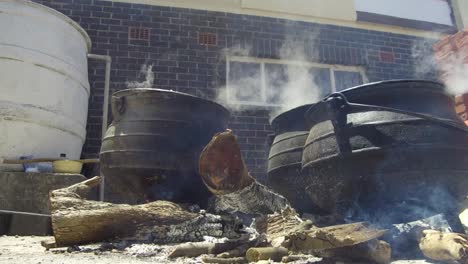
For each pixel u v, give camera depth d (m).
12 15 4.40
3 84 4.18
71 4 5.70
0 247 2.52
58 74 4.55
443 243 2.02
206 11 6.12
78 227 2.43
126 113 3.40
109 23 5.75
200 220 2.69
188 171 3.26
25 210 3.87
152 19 5.90
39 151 4.28
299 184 3.37
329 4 6.62
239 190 2.53
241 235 2.61
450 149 2.41
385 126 2.46
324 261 2.10
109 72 5.52
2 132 4.11
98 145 5.25
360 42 6.63
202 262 2.01
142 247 2.37
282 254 2.11
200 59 5.90
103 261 1.94
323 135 2.70
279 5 6.38
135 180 3.24
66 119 4.53
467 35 5.50
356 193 2.52
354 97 2.67
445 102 2.66
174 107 3.34
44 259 1.94
